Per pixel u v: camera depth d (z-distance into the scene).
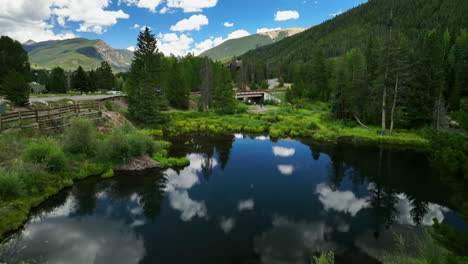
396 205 14.88
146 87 37.44
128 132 25.69
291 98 70.25
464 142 5.64
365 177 19.77
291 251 10.25
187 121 44.78
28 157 16.09
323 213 13.77
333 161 23.89
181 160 22.48
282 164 22.98
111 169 19.00
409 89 34.50
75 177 17.50
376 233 11.68
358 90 41.19
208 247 10.52
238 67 138.75
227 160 24.11
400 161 23.91
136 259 9.64
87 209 13.83
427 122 35.78
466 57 51.72
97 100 38.44
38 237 11.01
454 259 4.78
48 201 14.49
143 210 13.88
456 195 5.51
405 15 170.88
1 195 12.72
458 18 131.25
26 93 28.91
